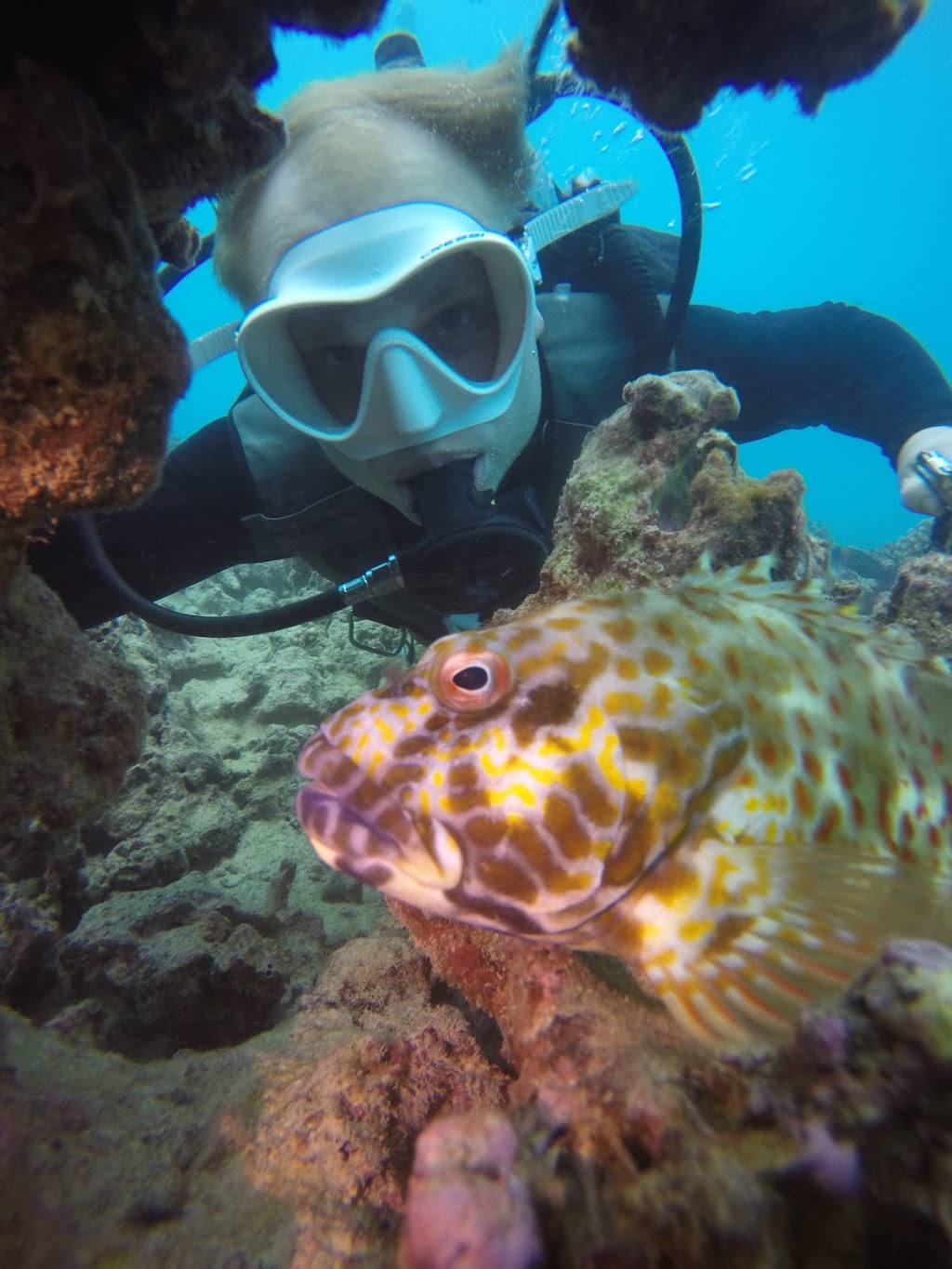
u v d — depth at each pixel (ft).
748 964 0.74
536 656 0.84
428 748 0.84
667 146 1.63
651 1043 0.67
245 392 1.72
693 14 0.75
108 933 1.34
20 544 0.80
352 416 1.47
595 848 0.80
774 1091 0.53
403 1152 0.85
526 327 1.40
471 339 1.46
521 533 1.45
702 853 0.80
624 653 0.85
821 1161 0.47
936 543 1.83
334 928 1.88
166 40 0.64
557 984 0.80
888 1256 0.45
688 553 1.21
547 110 1.78
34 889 1.57
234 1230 0.77
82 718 1.04
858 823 0.90
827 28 0.75
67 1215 0.72
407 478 1.48
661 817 0.80
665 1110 0.54
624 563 1.23
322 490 1.64
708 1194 0.48
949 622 1.49
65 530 1.55
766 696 0.88
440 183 1.37
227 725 2.78
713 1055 0.63
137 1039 1.26
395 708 0.86
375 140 1.34
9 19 0.57
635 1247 0.48
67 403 0.67
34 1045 1.03
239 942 1.37
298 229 1.34
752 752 0.85
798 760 0.87
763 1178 0.48
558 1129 0.56
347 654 3.21
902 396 2.09
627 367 1.74
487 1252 0.46
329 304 1.32
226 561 1.83
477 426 1.43
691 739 0.82
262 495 1.65
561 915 0.80
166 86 0.68
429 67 1.47
